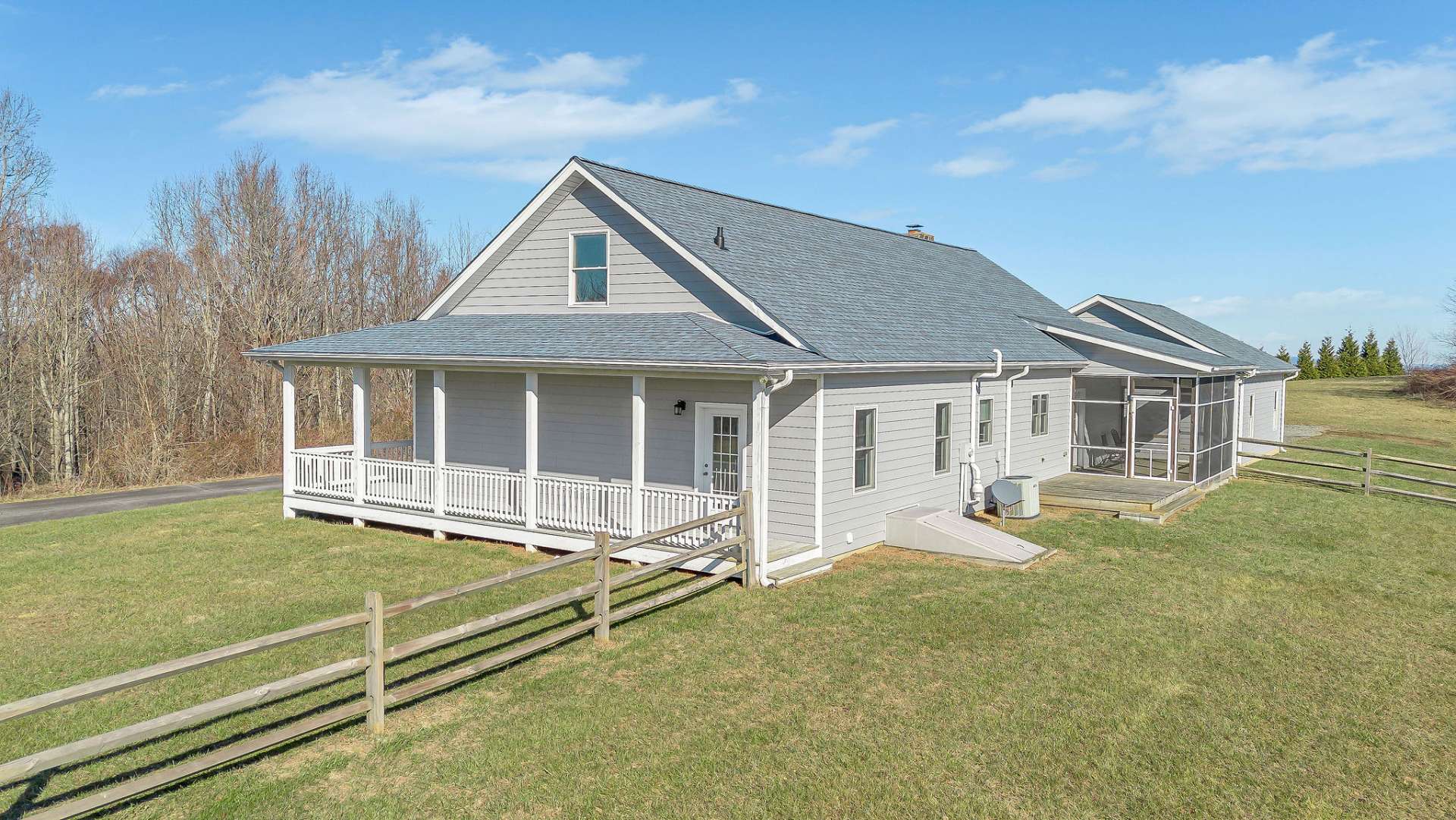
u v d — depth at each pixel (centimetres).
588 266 1655
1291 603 1129
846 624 1034
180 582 1238
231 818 598
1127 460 2089
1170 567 1323
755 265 1526
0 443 3139
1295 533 1590
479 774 663
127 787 562
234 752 618
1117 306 2591
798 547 1280
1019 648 949
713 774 666
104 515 1819
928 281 2091
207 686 833
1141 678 862
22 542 1532
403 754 695
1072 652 935
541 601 875
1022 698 812
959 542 1390
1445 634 1008
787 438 1325
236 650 610
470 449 1794
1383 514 1819
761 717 770
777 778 660
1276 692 831
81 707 783
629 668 888
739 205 1856
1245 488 2164
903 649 946
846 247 1978
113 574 1283
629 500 1404
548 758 690
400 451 2081
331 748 703
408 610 746
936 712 779
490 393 1756
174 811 605
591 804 621
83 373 3488
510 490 1484
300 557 1402
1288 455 2869
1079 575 1269
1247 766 682
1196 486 1989
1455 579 1261
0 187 3300
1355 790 646
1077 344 2147
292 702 795
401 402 4228
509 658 832
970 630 1009
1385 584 1229
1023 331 2069
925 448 1575
